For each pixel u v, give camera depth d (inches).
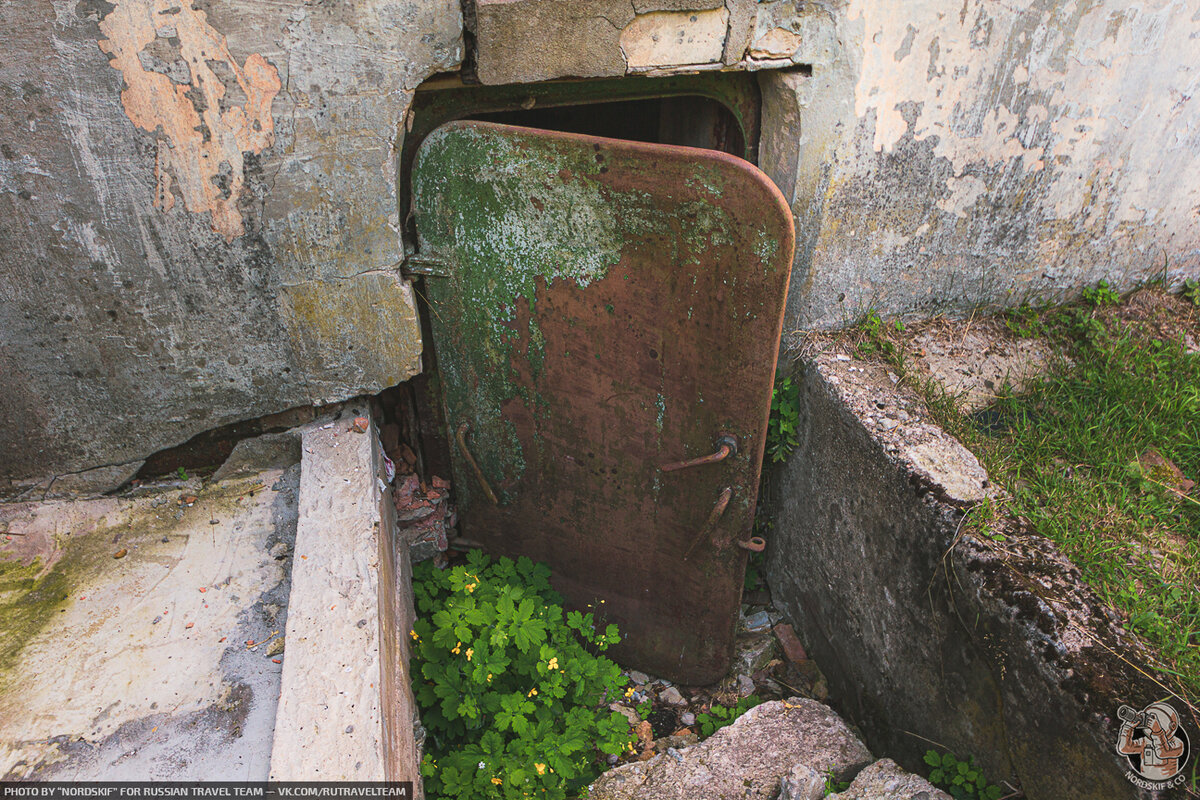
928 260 127.8
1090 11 110.7
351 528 94.3
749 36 100.2
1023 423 119.6
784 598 139.9
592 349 106.3
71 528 102.9
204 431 110.0
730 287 93.8
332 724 72.9
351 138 94.3
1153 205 132.6
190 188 92.0
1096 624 83.1
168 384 104.6
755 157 119.0
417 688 103.3
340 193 97.3
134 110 86.0
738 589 117.8
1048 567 89.4
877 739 116.0
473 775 97.1
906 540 102.7
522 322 107.7
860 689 118.6
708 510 111.8
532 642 107.8
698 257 93.7
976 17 107.0
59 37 80.4
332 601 85.0
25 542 100.5
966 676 94.3
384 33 88.8
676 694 131.1
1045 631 82.4
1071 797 80.7
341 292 104.0
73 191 88.9
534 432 117.3
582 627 120.6
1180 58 118.3
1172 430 117.3
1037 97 116.3
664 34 97.7
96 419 104.5
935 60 109.1
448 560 135.3
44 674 83.7
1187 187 132.0
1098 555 94.1
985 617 89.4
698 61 100.9
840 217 118.7
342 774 69.1
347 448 107.6
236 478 111.5
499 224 100.7
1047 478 108.7
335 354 108.6
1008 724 88.2
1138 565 95.4
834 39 103.0
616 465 114.7
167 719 79.2
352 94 91.6
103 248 93.2
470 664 102.3
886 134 113.3
